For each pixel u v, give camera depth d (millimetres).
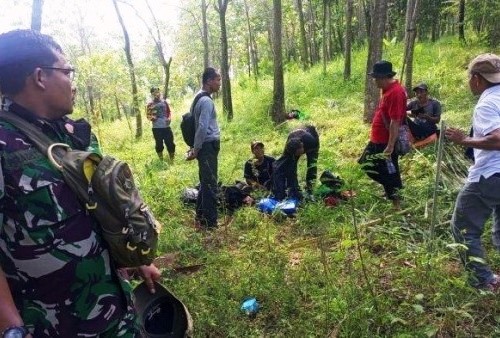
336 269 3902
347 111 11500
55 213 1513
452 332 3039
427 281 3488
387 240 4359
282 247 4586
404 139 5203
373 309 3217
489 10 14562
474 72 3211
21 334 1447
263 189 6230
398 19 19828
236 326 3281
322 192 5441
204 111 4996
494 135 3000
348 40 15031
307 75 17547
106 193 1570
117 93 13672
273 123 11375
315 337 3125
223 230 5301
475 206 3299
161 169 8898
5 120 1531
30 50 1566
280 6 10945
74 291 1594
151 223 1699
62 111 1672
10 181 1459
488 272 3381
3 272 1490
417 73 13086
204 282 3859
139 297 2150
